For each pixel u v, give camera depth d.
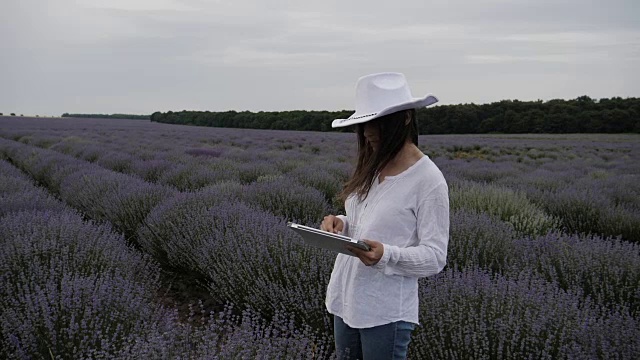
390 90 1.50
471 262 3.91
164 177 9.41
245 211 4.88
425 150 23.30
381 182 1.57
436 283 3.11
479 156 21.83
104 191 6.93
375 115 1.43
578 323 2.49
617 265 3.73
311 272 3.28
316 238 1.46
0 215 5.14
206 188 6.95
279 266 3.54
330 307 1.73
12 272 3.20
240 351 2.09
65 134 29.81
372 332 1.59
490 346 2.53
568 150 25.53
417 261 1.44
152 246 4.91
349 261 1.65
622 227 6.35
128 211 5.81
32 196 6.20
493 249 4.16
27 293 2.65
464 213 5.11
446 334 2.57
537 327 2.43
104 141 24.23
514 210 5.99
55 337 2.38
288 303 3.16
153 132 36.75
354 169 1.71
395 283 1.57
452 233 4.40
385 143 1.50
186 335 2.30
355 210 1.69
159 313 2.83
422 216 1.50
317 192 6.84
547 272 3.81
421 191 1.50
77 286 2.70
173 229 4.71
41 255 3.49
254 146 24.12
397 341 1.60
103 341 2.21
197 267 4.32
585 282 3.67
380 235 1.53
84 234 3.91
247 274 3.47
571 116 51.31
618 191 8.59
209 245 4.08
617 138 40.91
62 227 3.88
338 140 30.27
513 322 2.52
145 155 15.05
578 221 6.95
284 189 6.61
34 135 27.62
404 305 1.58
